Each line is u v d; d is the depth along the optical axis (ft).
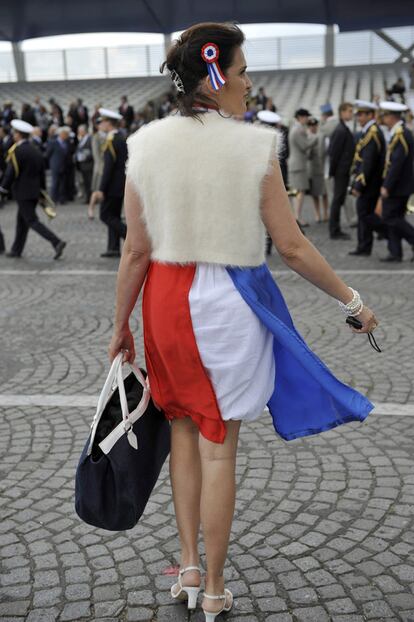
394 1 79.15
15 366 16.52
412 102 70.59
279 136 6.59
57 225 40.45
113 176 28.99
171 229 6.67
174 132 6.52
